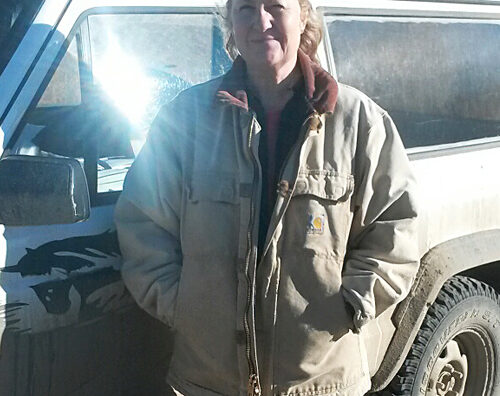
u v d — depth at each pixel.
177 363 1.56
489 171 2.18
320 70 1.50
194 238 1.47
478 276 2.30
